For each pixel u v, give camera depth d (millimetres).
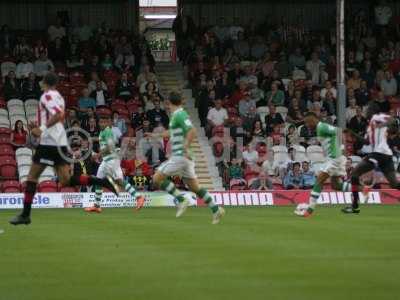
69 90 88688
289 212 61875
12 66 92062
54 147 42438
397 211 63281
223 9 108438
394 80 93625
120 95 88062
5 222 51250
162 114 82875
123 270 30562
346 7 105812
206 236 41812
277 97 88750
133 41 96812
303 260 33062
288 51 99188
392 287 27156
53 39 97688
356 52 99500
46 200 70875
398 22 106188
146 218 54969
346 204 73938
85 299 25281
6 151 78562
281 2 108938
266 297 25484
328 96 88312
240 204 73875
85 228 46594
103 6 106125
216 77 90500
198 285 27562
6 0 104312
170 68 101438
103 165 62281
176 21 102062
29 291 26594
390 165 59062
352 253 35188
